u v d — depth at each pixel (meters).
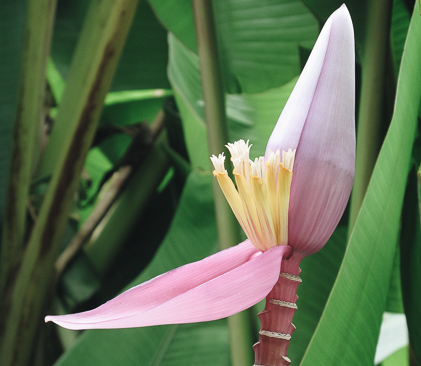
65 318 0.46
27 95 0.99
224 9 0.85
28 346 1.02
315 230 0.47
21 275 1.00
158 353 0.89
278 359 0.46
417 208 0.67
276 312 0.46
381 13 0.68
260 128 0.93
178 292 0.48
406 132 0.58
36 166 1.12
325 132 0.47
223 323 0.90
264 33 0.84
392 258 0.60
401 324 1.08
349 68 0.48
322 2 0.73
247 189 0.47
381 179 0.57
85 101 0.93
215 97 0.85
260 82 0.86
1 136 1.01
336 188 0.47
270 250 0.46
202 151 1.11
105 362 0.89
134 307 0.47
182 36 0.92
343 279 0.57
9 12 1.00
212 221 0.96
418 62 0.58
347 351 0.59
